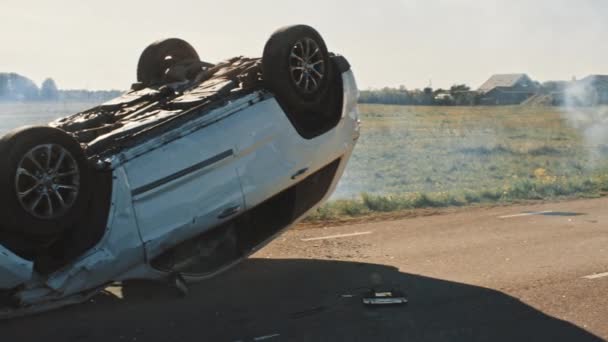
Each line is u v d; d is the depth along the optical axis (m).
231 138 7.19
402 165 29.16
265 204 8.19
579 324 6.38
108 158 6.38
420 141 43.03
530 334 6.10
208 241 7.48
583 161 29.61
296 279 8.14
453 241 10.25
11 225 5.63
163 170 6.64
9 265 5.70
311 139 7.98
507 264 8.70
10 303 6.02
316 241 10.47
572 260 8.86
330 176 8.82
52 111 94.88
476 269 8.48
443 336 6.04
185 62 9.10
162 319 6.64
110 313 6.89
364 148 37.81
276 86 7.63
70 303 6.38
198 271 7.40
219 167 7.08
